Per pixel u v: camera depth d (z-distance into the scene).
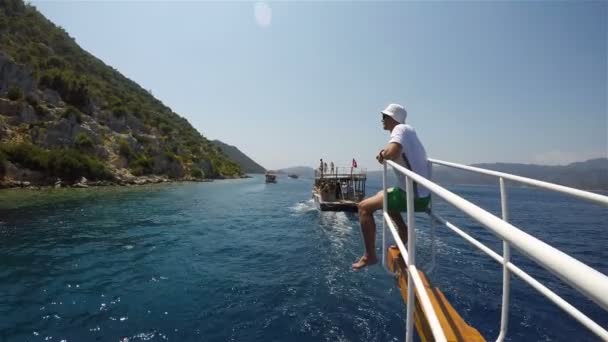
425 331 3.09
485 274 10.28
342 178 28.58
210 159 104.25
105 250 12.98
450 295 8.61
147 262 11.52
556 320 7.29
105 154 57.56
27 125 49.28
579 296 8.65
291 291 8.98
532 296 8.52
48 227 17.11
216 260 12.02
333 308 7.96
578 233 18.14
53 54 79.94
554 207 33.75
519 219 23.70
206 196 41.34
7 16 79.94
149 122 89.44
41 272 10.20
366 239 3.77
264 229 18.55
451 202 1.59
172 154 77.31
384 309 7.94
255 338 6.62
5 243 13.62
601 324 7.23
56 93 61.28
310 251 13.55
